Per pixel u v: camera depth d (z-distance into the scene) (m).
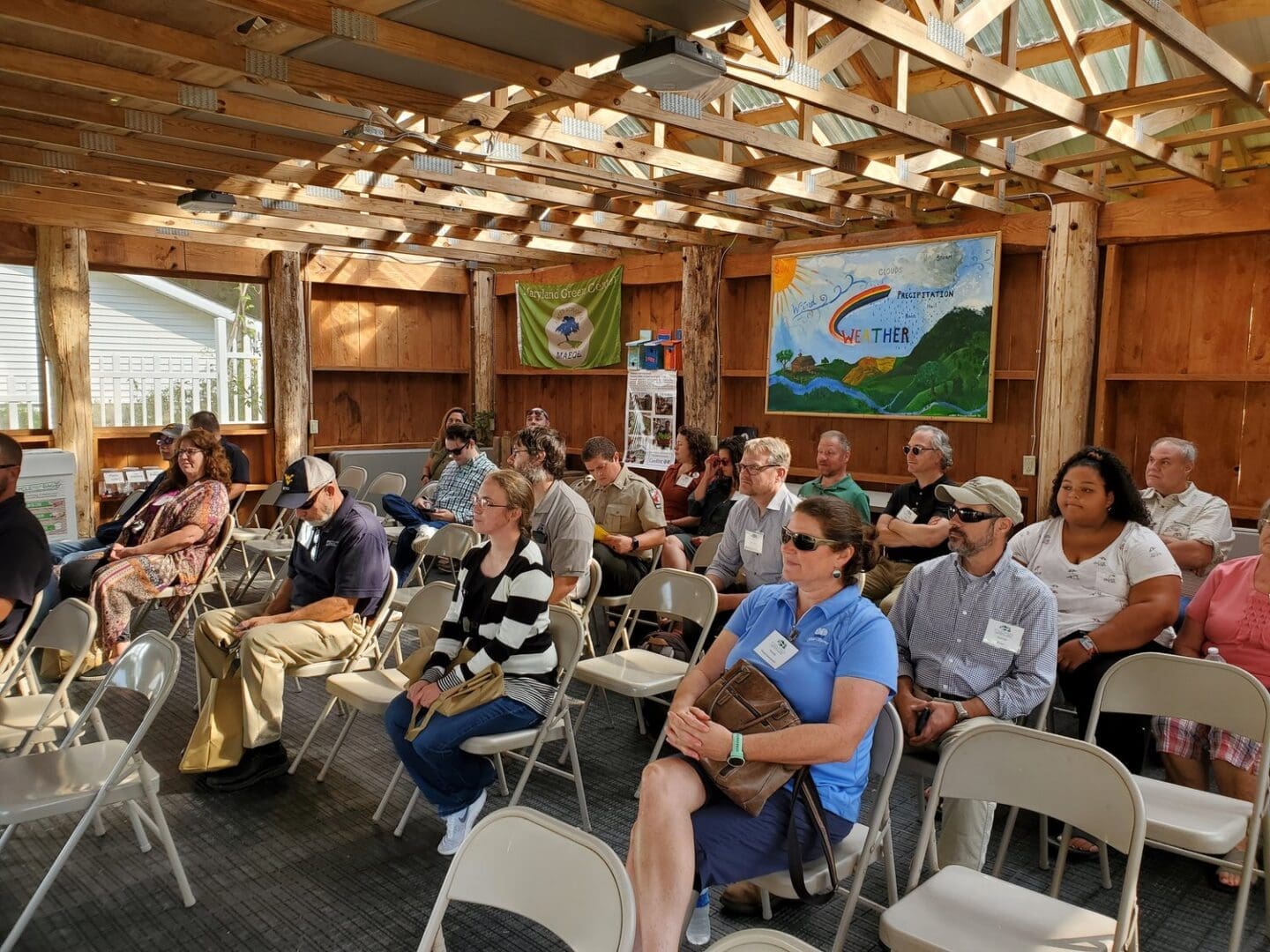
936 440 4.83
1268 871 2.76
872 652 2.38
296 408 9.01
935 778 2.28
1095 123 4.54
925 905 2.08
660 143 5.15
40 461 7.14
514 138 5.23
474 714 3.04
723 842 2.24
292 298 8.85
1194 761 3.21
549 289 9.72
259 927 2.77
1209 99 4.26
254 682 3.62
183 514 5.16
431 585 3.77
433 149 4.91
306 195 6.26
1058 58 5.52
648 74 3.37
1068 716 4.50
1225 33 5.09
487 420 10.15
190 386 8.72
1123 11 3.39
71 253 7.55
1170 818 2.53
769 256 7.86
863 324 7.24
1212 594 3.35
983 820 2.76
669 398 8.52
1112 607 3.44
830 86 4.02
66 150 5.20
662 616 4.57
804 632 2.49
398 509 6.60
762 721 2.35
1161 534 4.66
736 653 2.60
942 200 6.32
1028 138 5.32
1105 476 3.49
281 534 6.91
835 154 5.09
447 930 2.76
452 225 7.45
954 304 6.74
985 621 2.97
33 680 3.74
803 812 2.28
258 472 9.21
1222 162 5.88
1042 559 3.65
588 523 4.35
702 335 8.21
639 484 5.30
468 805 3.20
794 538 2.49
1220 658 3.24
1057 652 3.41
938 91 6.11
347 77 3.82
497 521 3.20
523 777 3.18
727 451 6.14
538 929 2.78
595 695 4.91
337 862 3.15
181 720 4.45
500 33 3.43
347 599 3.83
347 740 4.23
